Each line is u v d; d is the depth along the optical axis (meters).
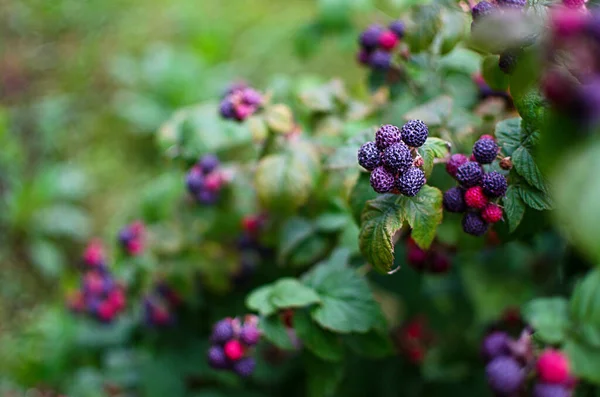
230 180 0.71
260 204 0.69
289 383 0.81
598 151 0.37
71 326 0.94
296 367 0.81
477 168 0.52
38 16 1.55
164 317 0.78
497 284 0.76
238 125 0.65
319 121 0.70
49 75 1.45
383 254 0.52
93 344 0.90
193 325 0.81
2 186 1.23
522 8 0.48
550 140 0.39
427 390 0.80
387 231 0.52
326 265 0.63
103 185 1.25
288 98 0.78
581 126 0.38
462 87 0.67
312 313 0.60
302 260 0.69
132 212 1.01
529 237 0.61
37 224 1.17
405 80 0.67
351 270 0.62
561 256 0.75
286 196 0.64
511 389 0.55
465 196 0.52
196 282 0.78
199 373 0.79
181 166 0.74
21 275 1.14
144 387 0.81
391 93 0.67
